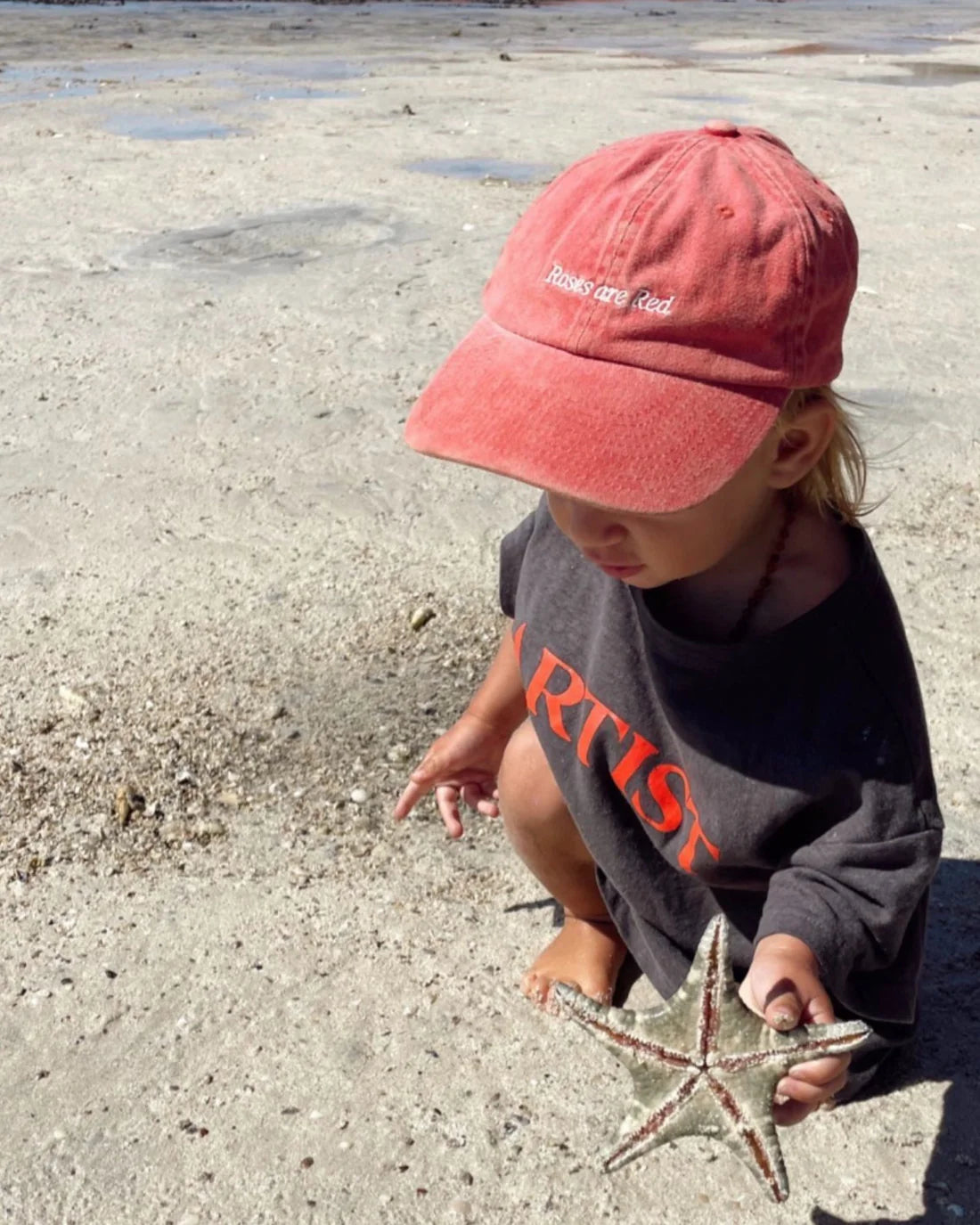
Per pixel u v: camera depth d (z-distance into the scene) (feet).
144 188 30.37
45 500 15.11
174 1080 7.75
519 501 15.10
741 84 50.16
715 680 6.48
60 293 22.63
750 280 5.52
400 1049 7.93
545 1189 7.05
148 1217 6.94
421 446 5.90
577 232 5.70
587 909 8.38
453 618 12.56
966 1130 7.36
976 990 8.34
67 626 12.53
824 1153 7.23
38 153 34.81
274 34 70.90
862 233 26.55
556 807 7.80
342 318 21.18
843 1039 5.49
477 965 8.59
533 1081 7.72
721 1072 5.51
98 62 56.39
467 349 6.02
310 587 13.19
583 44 69.31
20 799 10.16
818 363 5.75
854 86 49.65
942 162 33.81
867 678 6.31
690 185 5.62
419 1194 7.03
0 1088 7.72
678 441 5.57
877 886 6.19
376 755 10.63
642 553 6.01
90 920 9.00
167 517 14.71
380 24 78.84
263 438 16.72
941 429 17.06
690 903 7.46
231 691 11.44
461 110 42.29
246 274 23.62
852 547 6.40
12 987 8.44
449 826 8.98
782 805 6.43
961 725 11.01
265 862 9.53
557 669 7.31
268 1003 8.28
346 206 28.32
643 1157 7.22
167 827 9.89
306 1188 7.08
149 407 17.74
